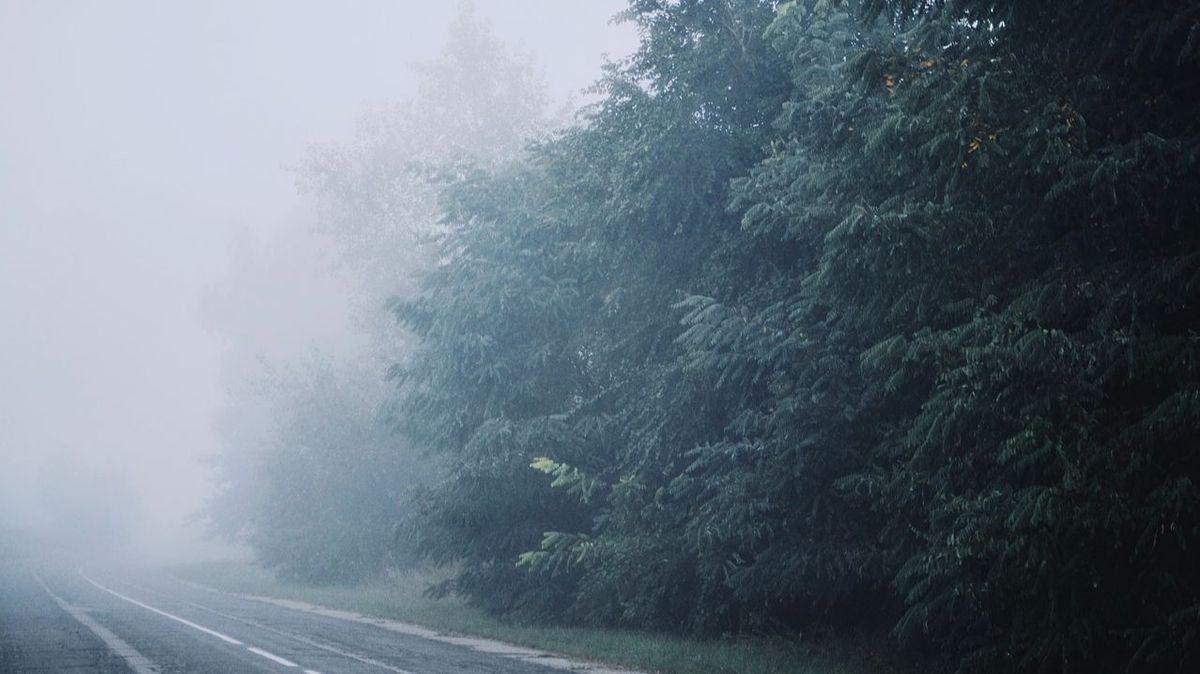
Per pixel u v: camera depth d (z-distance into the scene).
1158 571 8.48
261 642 16.42
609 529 18.72
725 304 16.45
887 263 10.53
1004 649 9.96
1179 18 8.06
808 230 13.63
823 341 13.62
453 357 22.25
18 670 12.51
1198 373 8.16
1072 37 9.73
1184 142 8.27
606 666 13.66
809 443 13.02
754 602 15.99
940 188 10.33
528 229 22.53
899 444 12.34
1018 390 8.97
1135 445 8.25
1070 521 8.41
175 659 13.77
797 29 14.52
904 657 13.43
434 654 14.81
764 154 16.44
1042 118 8.91
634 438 18.45
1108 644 9.15
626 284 19.45
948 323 11.30
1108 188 8.45
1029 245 10.16
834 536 13.70
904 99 10.12
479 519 21.81
